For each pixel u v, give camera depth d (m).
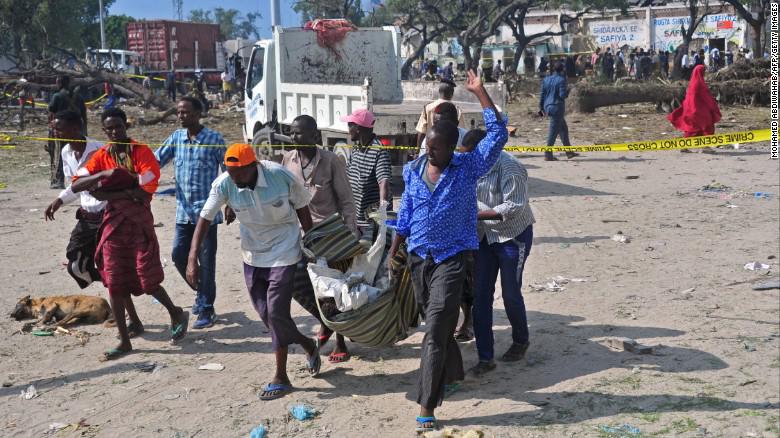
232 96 37.34
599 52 47.94
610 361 5.44
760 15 36.19
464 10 44.50
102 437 4.52
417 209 4.55
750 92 26.73
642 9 55.72
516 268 5.25
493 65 53.62
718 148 17.23
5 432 4.61
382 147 6.30
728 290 7.07
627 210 10.88
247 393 5.10
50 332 6.32
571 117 25.47
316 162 5.62
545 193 12.41
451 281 4.44
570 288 7.26
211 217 5.07
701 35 53.91
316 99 12.83
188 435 4.52
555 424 4.50
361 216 6.32
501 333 6.12
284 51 14.30
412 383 5.20
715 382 5.03
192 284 5.16
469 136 5.16
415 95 14.79
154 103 29.58
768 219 10.07
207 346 6.01
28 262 8.55
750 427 4.39
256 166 4.91
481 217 5.01
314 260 5.12
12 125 24.12
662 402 4.75
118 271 5.74
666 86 25.84
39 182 14.16
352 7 51.88
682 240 9.04
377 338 5.12
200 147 6.17
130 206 5.74
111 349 5.85
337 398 4.98
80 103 13.45
